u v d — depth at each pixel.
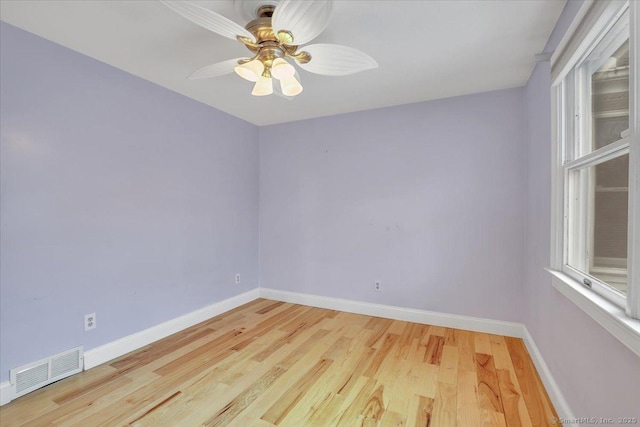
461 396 1.82
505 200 2.67
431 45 1.96
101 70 2.20
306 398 1.81
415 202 3.01
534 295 2.24
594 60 1.42
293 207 3.64
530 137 2.39
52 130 1.95
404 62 2.18
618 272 1.20
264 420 1.62
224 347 2.47
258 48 1.57
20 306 1.82
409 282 3.05
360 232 3.28
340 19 1.68
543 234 2.01
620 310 1.09
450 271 2.88
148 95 2.52
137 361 2.24
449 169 2.87
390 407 1.73
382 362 2.22
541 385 1.93
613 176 1.24
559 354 1.67
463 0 1.54
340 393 1.86
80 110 2.09
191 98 2.90
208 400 1.79
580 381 1.39
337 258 3.40
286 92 1.66
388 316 3.13
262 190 3.80
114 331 2.30
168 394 1.85
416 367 2.15
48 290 1.94
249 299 3.66
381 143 3.15
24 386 1.82
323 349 2.44
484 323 2.75
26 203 1.84
